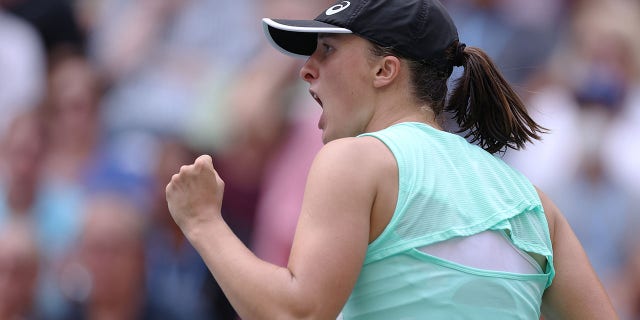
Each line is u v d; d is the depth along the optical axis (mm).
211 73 21047
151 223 19562
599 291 8031
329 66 7844
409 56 7754
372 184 7125
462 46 8062
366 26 7688
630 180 20312
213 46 21484
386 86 7781
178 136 20406
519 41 21547
